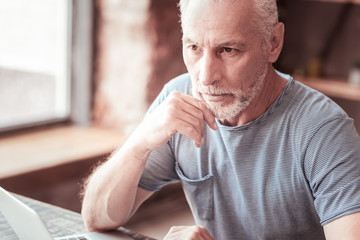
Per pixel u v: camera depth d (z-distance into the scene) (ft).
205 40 3.60
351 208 3.53
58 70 9.87
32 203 4.91
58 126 10.02
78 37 9.86
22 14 9.13
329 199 3.67
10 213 3.67
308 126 3.90
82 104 10.11
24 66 9.35
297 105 4.01
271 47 3.92
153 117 4.13
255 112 4.07
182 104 3.99
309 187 3.95
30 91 9.52
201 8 3.56
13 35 9.07
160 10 9.45
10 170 7.66
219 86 3.72
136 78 9.64
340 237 3.53
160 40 9.56
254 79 3.77
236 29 3.53
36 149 8.71
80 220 4.61
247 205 4.26
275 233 4.25
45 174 8.04
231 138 4.18
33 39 9.37
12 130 9.25
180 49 10.02
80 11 9.75
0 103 9.13
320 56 12.29
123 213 4.35
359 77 11.27
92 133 9.82
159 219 9.83
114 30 9.69
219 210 4.45
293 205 4.09
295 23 12.55
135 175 4.28
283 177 4.06
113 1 9.56
